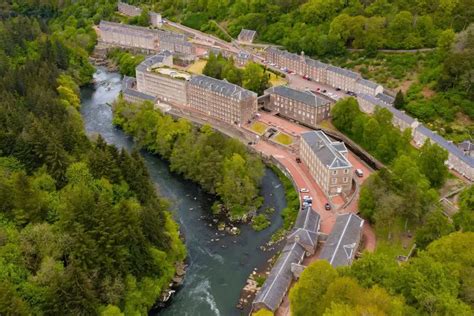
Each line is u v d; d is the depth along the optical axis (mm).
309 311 151750
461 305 137625
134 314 177125
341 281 144125
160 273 196625
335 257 185625
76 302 155500
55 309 153750
